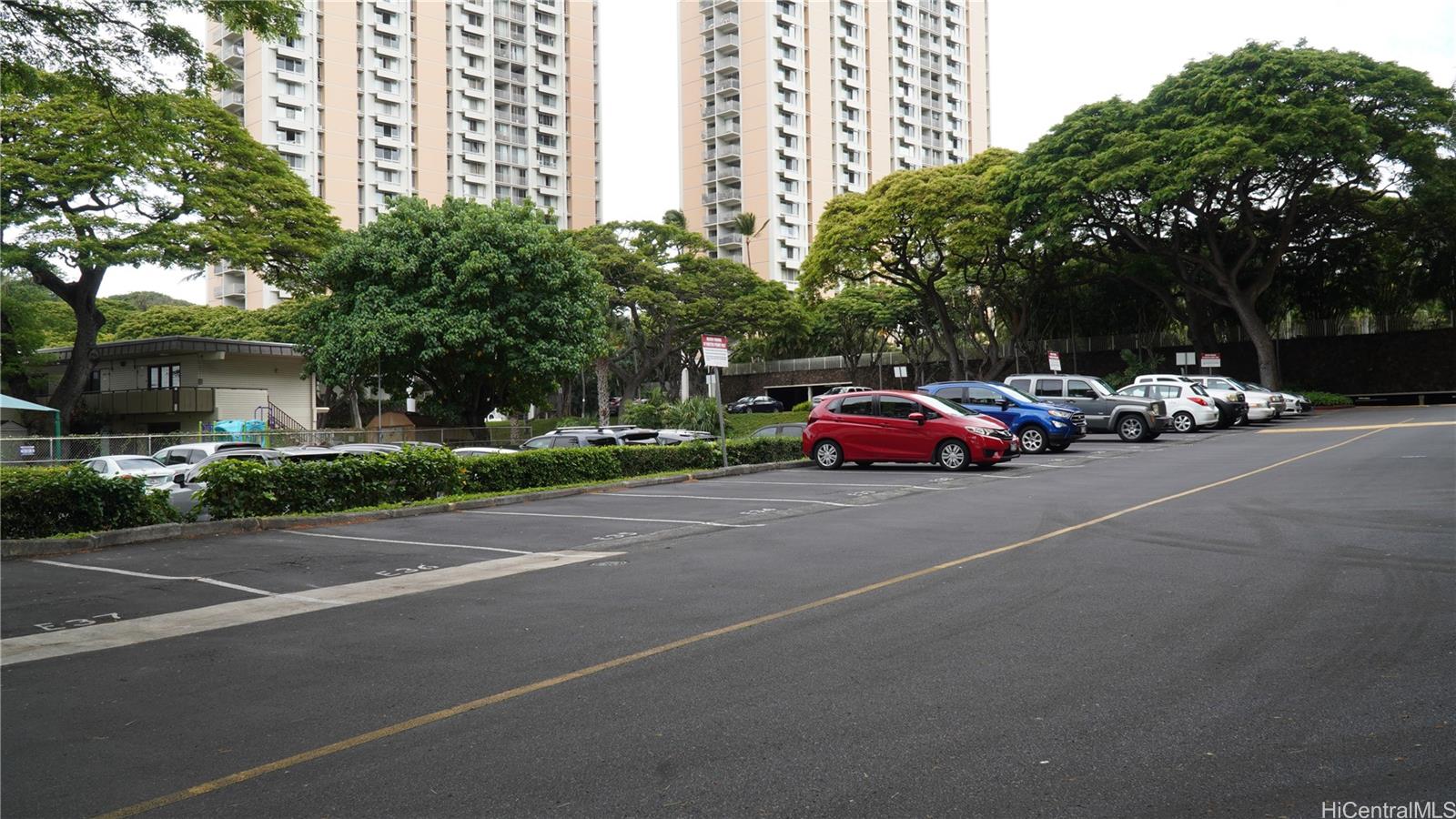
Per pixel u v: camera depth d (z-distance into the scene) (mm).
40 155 30953
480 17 103188
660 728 4773
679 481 19531
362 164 93312
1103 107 42969
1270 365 43531
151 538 12305
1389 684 5082
